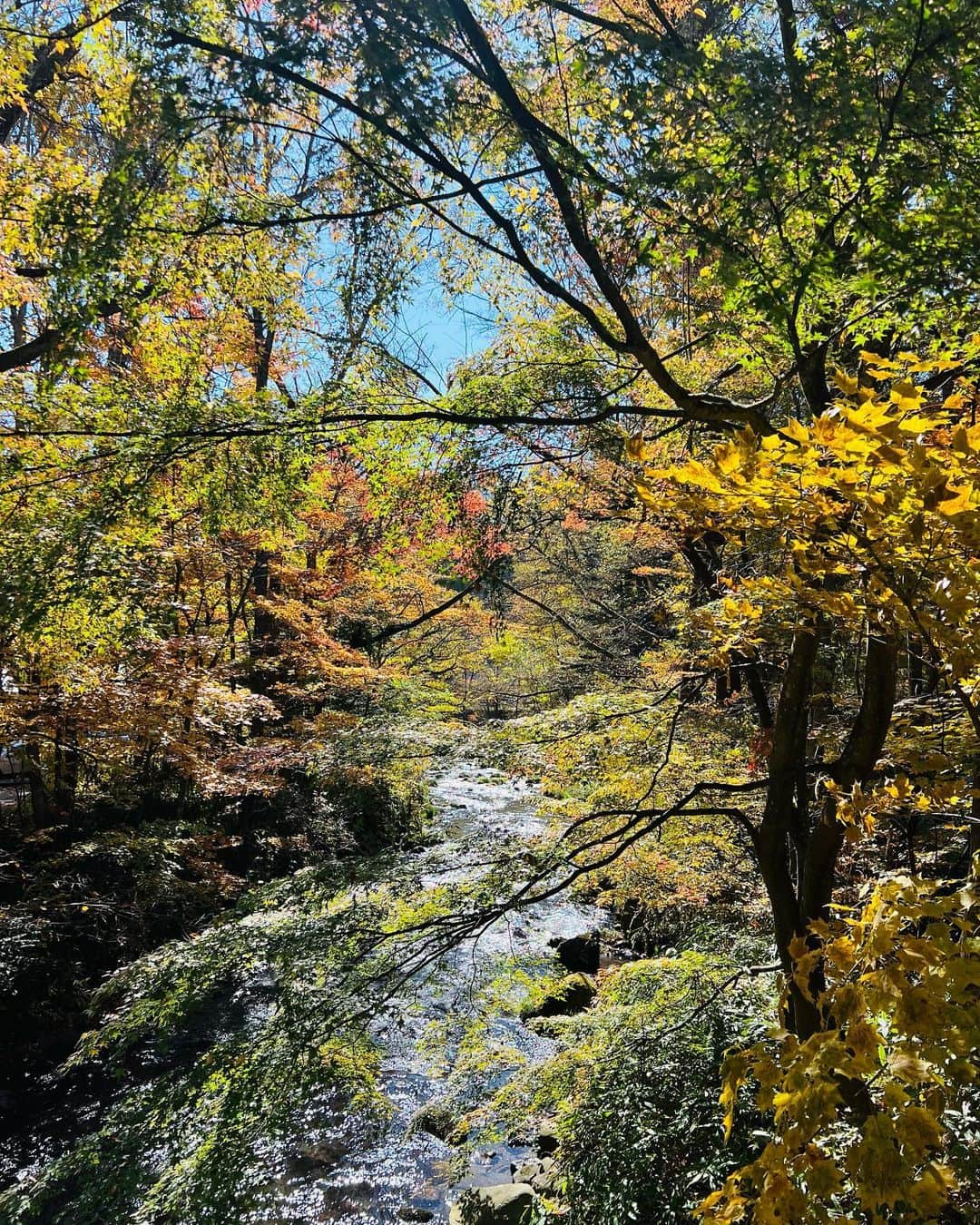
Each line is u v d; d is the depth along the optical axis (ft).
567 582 33.24
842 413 4.58
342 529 34.60
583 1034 15.72
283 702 37.60
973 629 4.98
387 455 17.66
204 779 26.18
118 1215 11.56
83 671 22.85
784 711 11.94
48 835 30.42
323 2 12.64
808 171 9.70
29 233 15.96
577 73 12.25
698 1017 14.06
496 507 18.31
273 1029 13.15
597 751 16.89
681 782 17.21
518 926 18.85
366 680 33.71
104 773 32.78
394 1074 21.68
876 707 9.98
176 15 13.37
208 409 15.08
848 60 9.50
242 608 38.37
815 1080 3.92
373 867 15.35
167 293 17.30
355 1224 18.08
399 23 12.53
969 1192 4.94
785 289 9.91
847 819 6.47
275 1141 12.62
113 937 27.35
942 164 9.51
